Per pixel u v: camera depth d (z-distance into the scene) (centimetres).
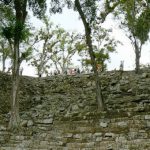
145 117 2742
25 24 3341
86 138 2770
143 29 4112
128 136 2652
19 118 3088
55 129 2948
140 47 4097
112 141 2672
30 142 2852
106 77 3950
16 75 3175
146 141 2577
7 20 3316
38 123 3062
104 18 3328
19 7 3253
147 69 4056
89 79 4059
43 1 3341
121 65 4144
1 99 3812
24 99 3809
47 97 3884
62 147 2758
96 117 2925
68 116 3067
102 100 3175
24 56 3253
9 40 3234
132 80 3775
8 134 2942
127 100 3341
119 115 2858
